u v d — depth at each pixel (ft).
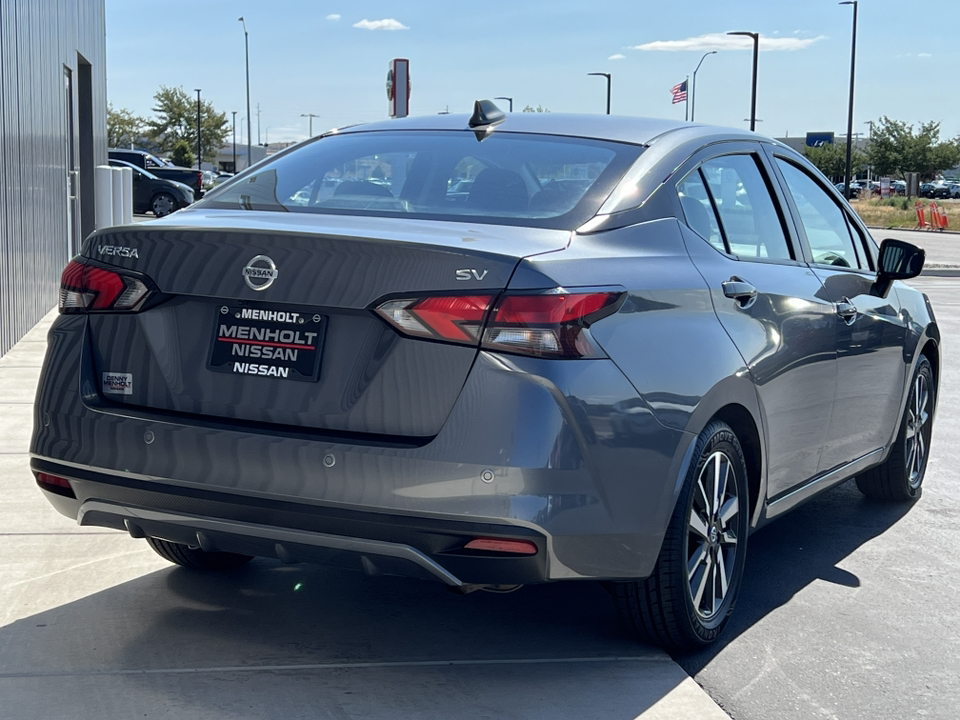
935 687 11.48
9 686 10.61
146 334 10.92
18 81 31.60
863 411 16.10
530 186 11.95
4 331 29.30
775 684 11.42
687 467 11.16
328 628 12.36
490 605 13.28
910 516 18.10
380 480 9.84
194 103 291.17
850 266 16.52
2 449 19.70
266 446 10.15
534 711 10.48
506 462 9.69
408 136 13.50
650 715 10.50
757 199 14.16
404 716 10.27
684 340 11.27
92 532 15.38
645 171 12.26
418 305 9.88
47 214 37.93
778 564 15.42
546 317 9.86
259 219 11.21
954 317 45.27
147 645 11.69
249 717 10.14
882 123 294.05
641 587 11.43
